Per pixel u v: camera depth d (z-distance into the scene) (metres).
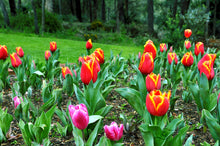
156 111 1.45
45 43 11.23
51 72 4.04
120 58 5.18
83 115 1.44
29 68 4.37
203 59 2.44
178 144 1.54
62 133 2.36
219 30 23.59
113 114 2.95
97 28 20.03
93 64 2.07
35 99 3.51
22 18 17.27
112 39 17.70
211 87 2.48
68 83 3.04
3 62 3.83
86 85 2.20
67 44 11.48
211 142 2.20
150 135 1.54
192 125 2.55
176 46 11.16
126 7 26.19
